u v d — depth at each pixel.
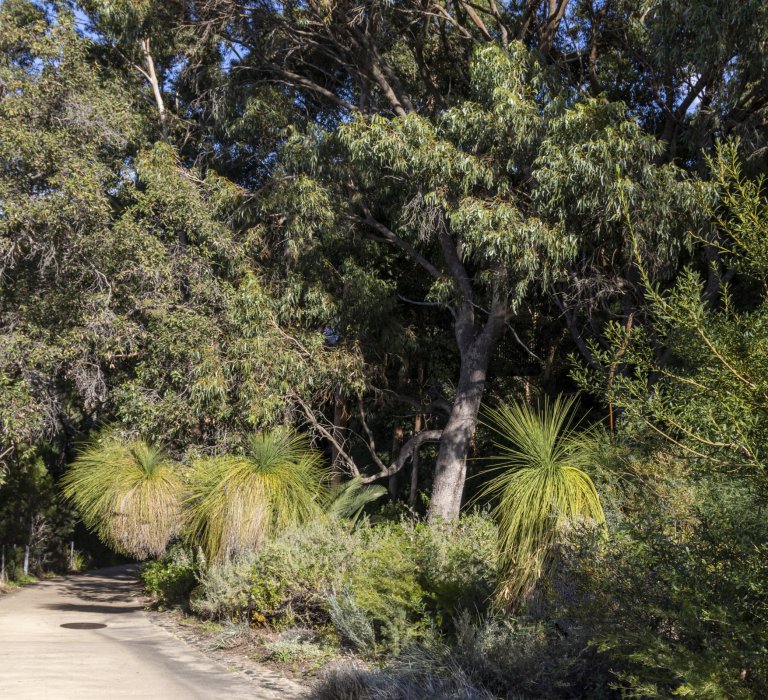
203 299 18.02
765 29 12.48
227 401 17.09
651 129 16.64
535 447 6.86
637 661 4.38
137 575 25.98
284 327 18.03
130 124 19.20
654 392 4.23
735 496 5.21
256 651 8.89
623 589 4.79
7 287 17.23
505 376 20.39
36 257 17.45
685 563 4.34
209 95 20.77
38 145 16.33
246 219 18.41
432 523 9.38
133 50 21.22
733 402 3.66
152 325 17.31
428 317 20.58
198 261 17.98
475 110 14.59
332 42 18.44
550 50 17.20
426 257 19.64
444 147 14.54
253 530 10.79
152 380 17.62
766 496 3.82
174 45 20.14
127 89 20.92
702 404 3.91
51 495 26.31
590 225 14.10
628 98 17.14
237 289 18.23
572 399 7.28
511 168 14.45
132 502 13.62
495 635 6.63
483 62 14.77
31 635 10.56
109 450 14.96
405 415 20.38
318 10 17.09
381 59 17.91
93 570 31.05
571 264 14.89
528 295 17.70
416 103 19.17
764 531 4.20
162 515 13.64
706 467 4.01
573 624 5.80
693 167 15.95
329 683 6.55
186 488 13.11
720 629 4.09
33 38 17.58
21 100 16.81
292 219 17.50
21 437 16.25
